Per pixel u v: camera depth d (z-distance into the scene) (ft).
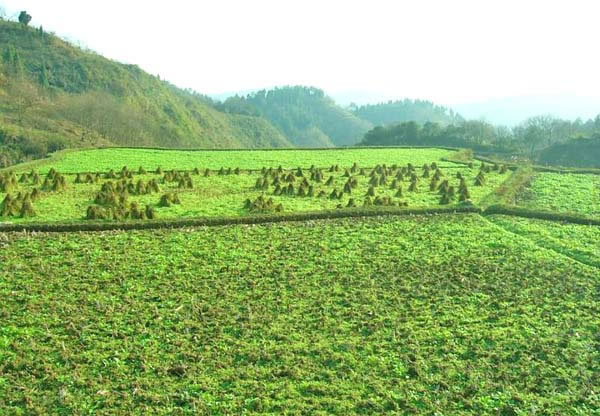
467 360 54.75
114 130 417.28
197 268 78.18
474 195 136.46
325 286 72.49
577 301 68.95
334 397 48.49
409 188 140.36
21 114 364.17
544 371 52.90
